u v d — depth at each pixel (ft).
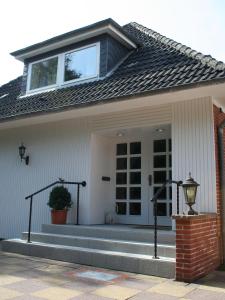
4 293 15.64
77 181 30.32
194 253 18.78
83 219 29.35
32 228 32.42
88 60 33.86
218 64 23.27
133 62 32.37
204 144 24.04
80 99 28.22
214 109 24.68
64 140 31.86
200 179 23.84
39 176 33.01
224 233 23.20
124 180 31.83
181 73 24.68
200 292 16.34
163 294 15.97
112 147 32.73
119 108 27.58
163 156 30.35
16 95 39.78
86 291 16.26
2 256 24.56
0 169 36.45
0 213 35.45
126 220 30.99
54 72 36.22
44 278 18.47
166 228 26.53
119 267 20.71
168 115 26.09
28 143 34.47
